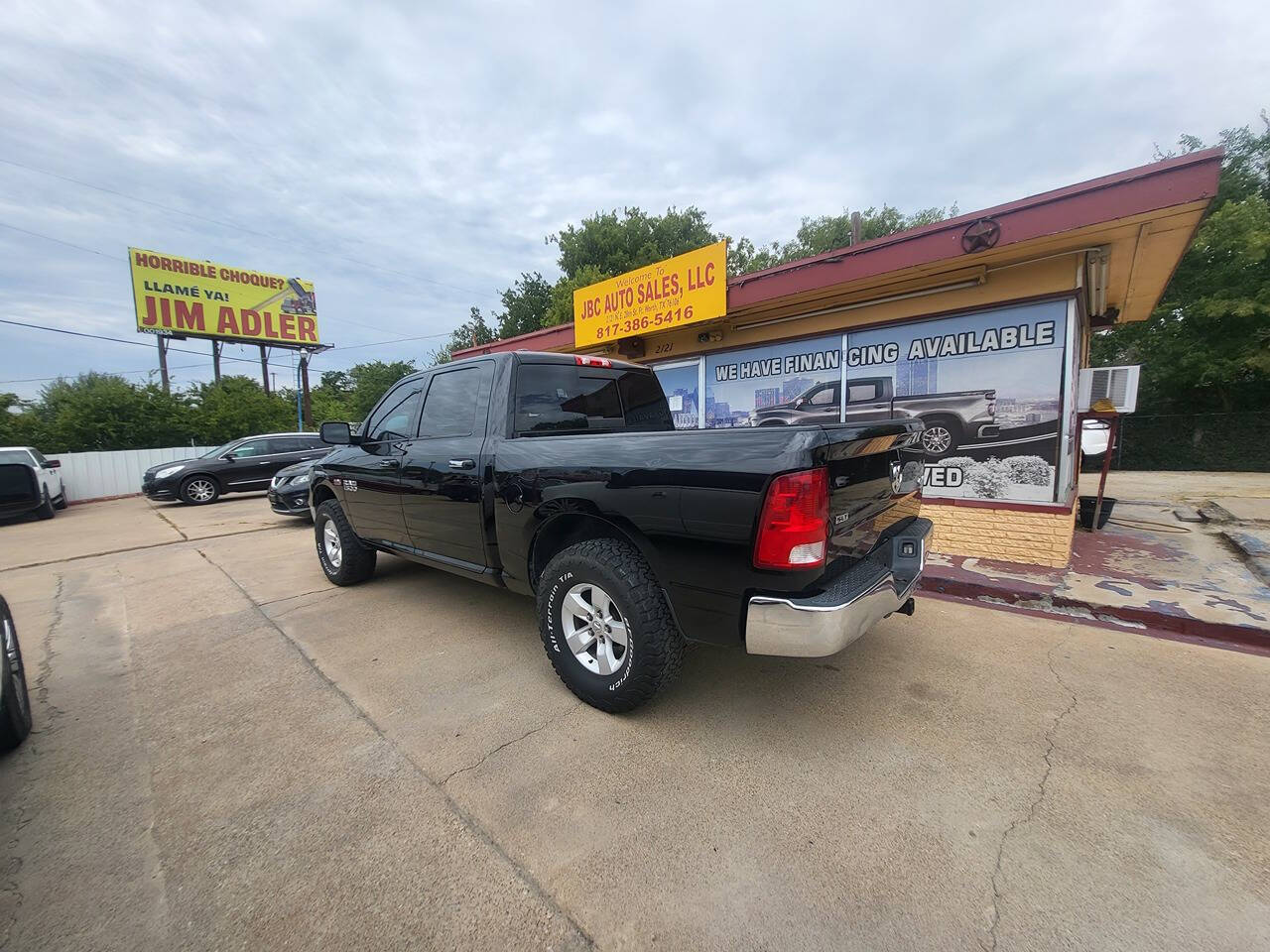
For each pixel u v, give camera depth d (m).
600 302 7.68
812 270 5.52
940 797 2.14
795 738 2.56
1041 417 5.11
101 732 2.75
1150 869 1.78
